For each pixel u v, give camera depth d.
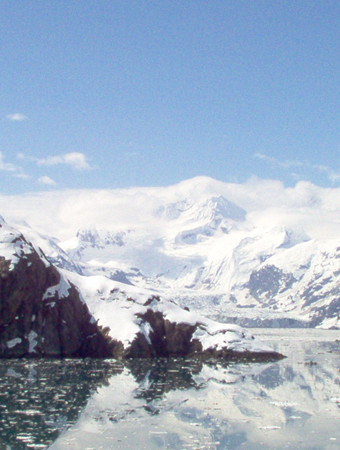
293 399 86.50
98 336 158.75
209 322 169.00
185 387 97.75
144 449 59.06
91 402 82.06
